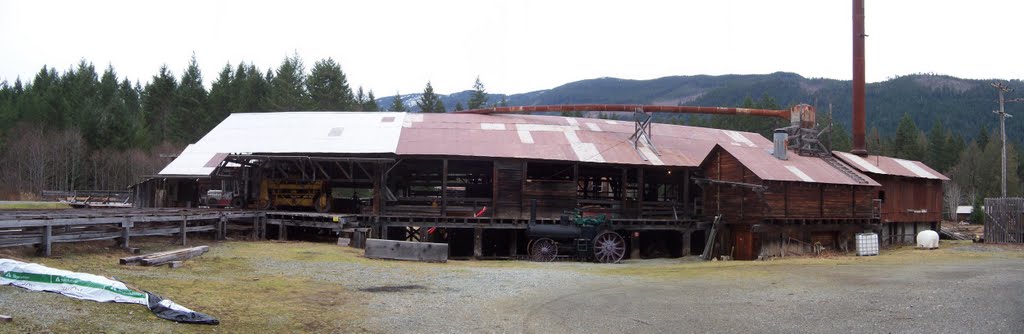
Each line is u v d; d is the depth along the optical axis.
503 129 37.16
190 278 15.59
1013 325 11.89
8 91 91.44
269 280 16.27
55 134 68.31
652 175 40.75
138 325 10.20
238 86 93.19
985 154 101.12
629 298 15.76
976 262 24.27
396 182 37.25
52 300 10.96
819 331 11.82
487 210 32.34
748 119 103.81
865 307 14.00
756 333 11.74
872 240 30.95
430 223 30.33
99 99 89.81
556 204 32.59
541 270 22.14
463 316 13.01
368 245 23.47
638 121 37.75
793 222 31.17
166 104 90.19
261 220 28.97
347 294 14.97
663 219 32.78
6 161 66.12
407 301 14.39
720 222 32.91
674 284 18.53
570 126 39.50
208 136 37.38
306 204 31.28
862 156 43.53
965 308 13.55
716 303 14.97
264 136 35.59
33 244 16.39
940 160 107.56
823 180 32.31
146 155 70.50
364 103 103.12
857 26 46.12
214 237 26.19
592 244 29.31
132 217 20.03
